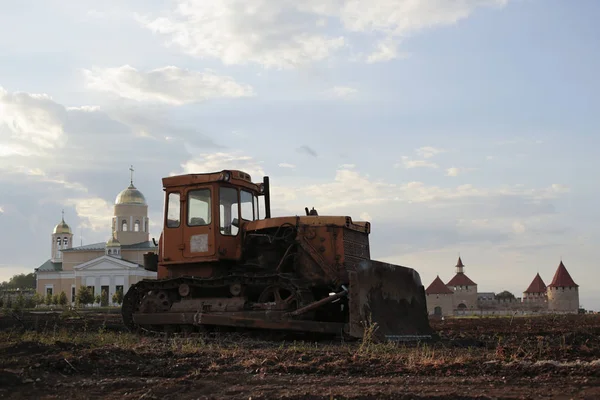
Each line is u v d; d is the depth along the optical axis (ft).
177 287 48.85
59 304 270.26
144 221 342.64
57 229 376.48
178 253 48.44
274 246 47.75
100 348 32.83
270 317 44.42
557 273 340.18
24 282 622.54
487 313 330.13
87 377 27.17
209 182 47.93
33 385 25.35
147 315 48.52
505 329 59.57
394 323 43.27
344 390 23.59
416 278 47.24
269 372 27.73
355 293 41.24
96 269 312.91
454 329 61.57
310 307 43.68
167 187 49.44
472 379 25.21
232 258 47.93
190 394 23.89
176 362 30.19
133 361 30.35
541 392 22.66
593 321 79.30
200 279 47.19
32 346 33.76
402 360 29.81
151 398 23.22
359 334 40.52
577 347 33.78
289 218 47.03
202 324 46.50
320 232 46.26
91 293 281.33
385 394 22.59
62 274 328.90
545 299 348.38
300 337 44.86
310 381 25.52
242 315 45.24
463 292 359.25
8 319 66.13
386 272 44.06
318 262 45.73
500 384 24.22
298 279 45.47
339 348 35.88
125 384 25.62
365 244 48.65
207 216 47.75
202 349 34.88
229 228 48.08
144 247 330.54
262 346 38.75
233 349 35.55
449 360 29.30
